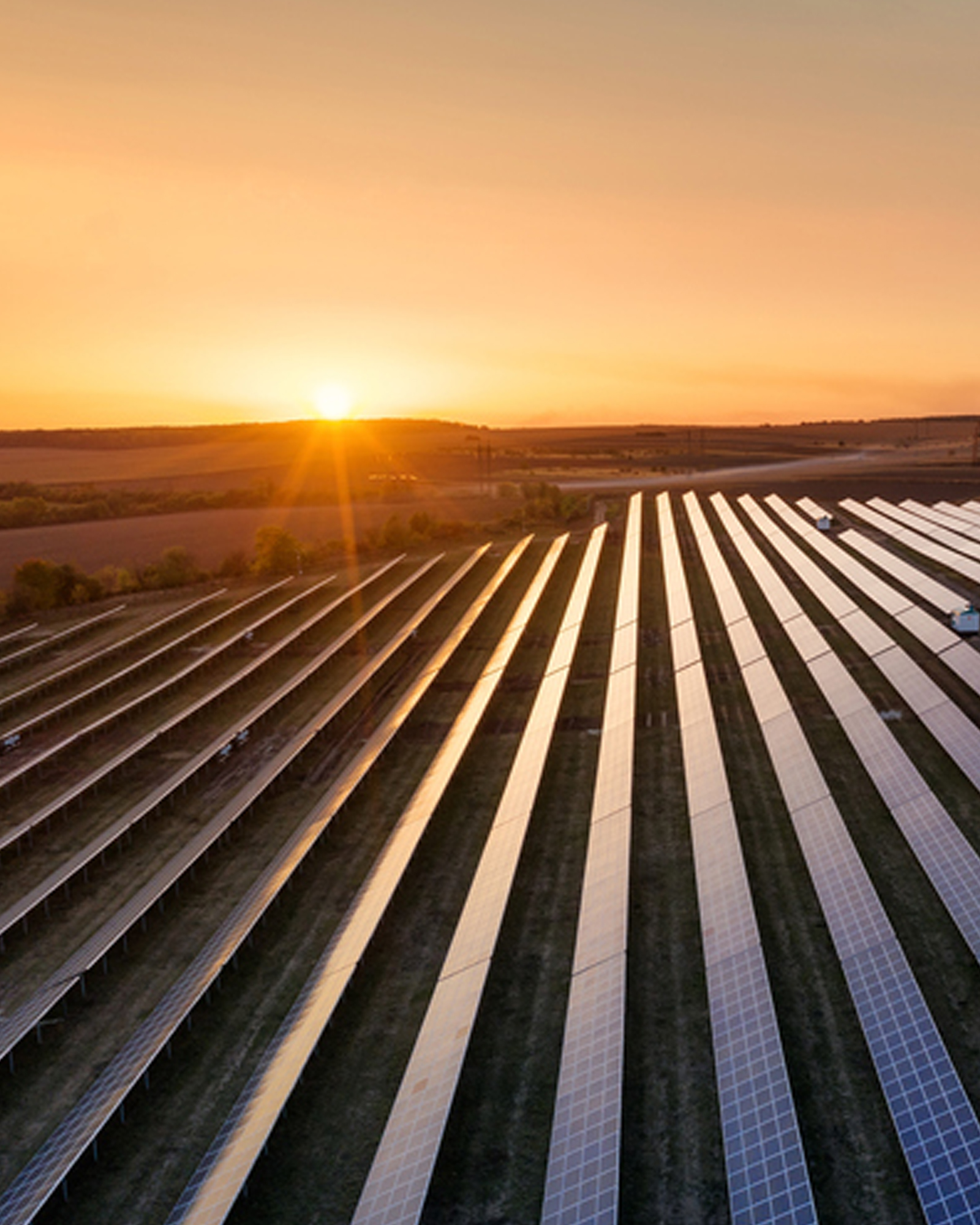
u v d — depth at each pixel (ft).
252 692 228.63
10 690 240.73
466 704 209.77
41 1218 81.92
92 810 166.09
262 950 120.06
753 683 197.36
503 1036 98.99
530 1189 80.12
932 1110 79.92
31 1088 98.94
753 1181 75.82
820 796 138.62
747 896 114.32
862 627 231.50
